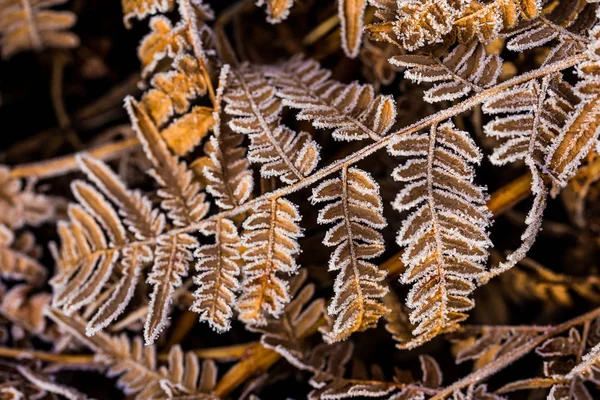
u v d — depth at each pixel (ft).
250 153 1.01
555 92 0.97
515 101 0.98
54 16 1.21
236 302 1.03
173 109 1.06
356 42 1.06
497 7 0.98
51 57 1.26
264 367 1.12
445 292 0.98
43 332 1.16
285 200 1.00
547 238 1.16
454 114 0.98
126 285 1.03
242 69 1.10
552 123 0.97
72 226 1.08
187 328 1.16
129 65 1.28
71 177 1.21
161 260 1.02
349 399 1.09
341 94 1.02
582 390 1.02
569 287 1.14
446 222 0.97
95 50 1.27
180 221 1.03
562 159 0.97
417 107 1.10
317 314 1.08
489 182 1.11
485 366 1.05
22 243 1.19
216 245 1.01
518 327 1.07
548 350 1.04
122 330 1.15
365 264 0.99
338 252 0.99
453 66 0.99
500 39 1.05
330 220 0.99
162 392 1.11
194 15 1.05
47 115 1.28
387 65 1.11
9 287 1.20
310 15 1.19
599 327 1.05
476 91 0.98
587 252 1.15
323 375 1.07
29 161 1.25
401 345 1.01
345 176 0.99
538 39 0.99
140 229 1.05
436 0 0.98
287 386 1.16
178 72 1.05
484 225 0.97
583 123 0.96
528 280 1.15
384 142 0.99
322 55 1.18
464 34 0.99
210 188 1.02
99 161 1.07
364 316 0.99
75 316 1.13
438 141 0.98
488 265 1.16
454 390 1.04
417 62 0.99
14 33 1.22
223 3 1.20
